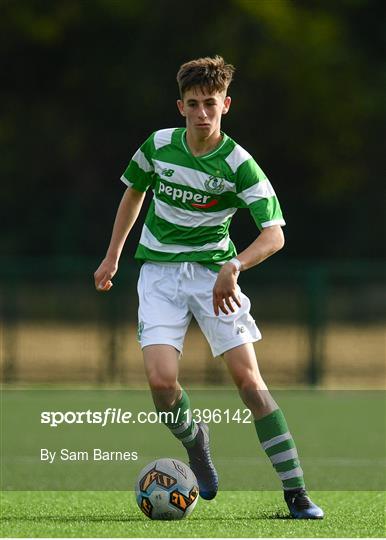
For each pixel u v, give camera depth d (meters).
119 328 62.03
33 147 107.31
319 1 109.62
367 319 69.00
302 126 106.50
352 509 26.31
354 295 69.25
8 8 104.88
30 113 108.06
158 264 24.83
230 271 22.84
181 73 23.81
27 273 64.06
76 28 106.38
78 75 106.94
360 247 93.44
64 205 91.81
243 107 104.62
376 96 107.12
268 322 67.12
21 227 94.31
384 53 110.00
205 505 26.64
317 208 93.38
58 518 24.41
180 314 24.45
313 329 62.41
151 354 24.23
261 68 103.94
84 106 107.94
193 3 104.69
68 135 107.50
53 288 68.50
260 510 25.80
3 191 106.06
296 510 24.36
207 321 24.38
